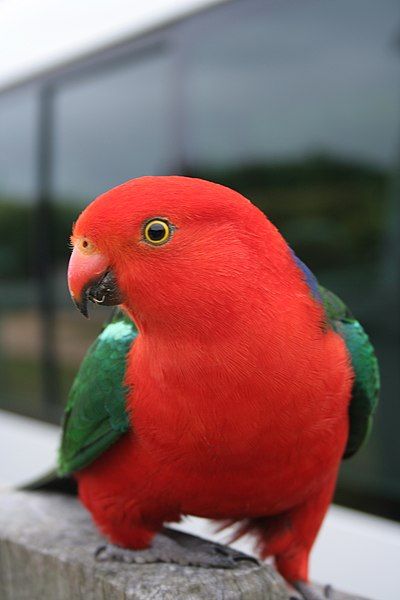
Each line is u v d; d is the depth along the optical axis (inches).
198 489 17.3
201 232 15.6
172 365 16.1
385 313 27.6
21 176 38.4
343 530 26.7
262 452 16.6
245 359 15.9
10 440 39.4
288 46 27.9
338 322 18.3
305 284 16.6
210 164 30.4
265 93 28.6
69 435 19.0
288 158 28.6
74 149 35.6
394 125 26.5
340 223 28.0
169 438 16.7
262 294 15.9
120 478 18.1
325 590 19.2
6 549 18.7
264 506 17.8
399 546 25.3
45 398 38.2
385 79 26.3
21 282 39.5
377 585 25.6
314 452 17.1
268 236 16.1
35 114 36.9
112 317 19.4
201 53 29.7
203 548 18.3
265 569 17.6
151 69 31.5
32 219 38.3
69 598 17.8
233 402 16.1
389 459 27.3
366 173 27.3
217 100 29.8
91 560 17.9
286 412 16.2
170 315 15.8
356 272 27.9
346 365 17.2
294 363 16.1
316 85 27.6
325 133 27.8
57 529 19.1
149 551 18.3
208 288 15.6
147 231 15.5
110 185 34.2
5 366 40.6
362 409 18.6
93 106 34.1
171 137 31.4
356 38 26.7
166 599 16.5
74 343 36.8
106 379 17.9
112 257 15.7
